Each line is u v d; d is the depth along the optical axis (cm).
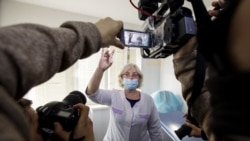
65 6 235
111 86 281
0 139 16
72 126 52
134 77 177
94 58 272
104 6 232
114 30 45
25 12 229
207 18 31
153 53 65
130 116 162
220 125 21
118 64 287
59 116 53
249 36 20
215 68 25
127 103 168
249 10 21
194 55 48
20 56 22
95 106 262
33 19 232
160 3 69
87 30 34
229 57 22
